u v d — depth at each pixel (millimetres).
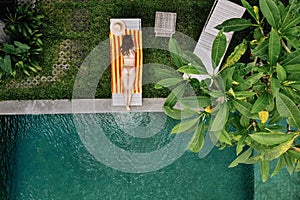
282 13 3928
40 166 7234
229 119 4180
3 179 7145
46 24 6660
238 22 4273
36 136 7148
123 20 6445
